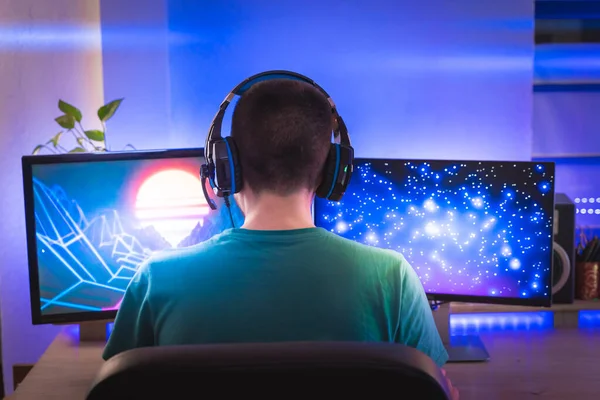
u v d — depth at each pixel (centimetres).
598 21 220
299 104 104
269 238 102
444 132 224
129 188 173
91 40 221
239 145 105
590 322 203
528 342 187
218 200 176
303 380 73
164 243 176
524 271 174
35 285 172
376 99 223
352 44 220
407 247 180
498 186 173
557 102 226
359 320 99
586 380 163
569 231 196
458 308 204
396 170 178
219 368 73
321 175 111
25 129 205
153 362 73
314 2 219
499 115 223
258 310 97
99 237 174
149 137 225
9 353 201
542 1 218
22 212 207
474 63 221
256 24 219
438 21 219
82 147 216
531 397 154
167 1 219
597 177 230
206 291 99
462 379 164
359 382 74
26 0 203
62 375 166
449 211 176
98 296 175
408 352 75
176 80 222
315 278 99
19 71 201
